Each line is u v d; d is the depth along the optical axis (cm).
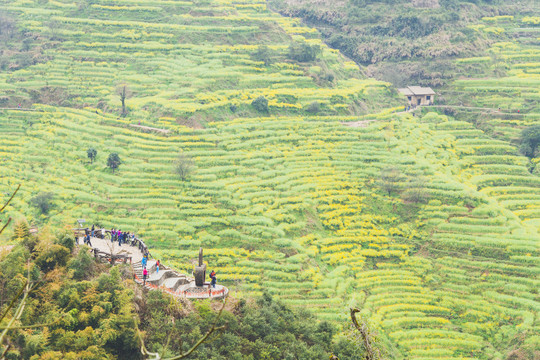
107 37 19938
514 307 10162
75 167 13612
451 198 13425
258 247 11350
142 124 15625
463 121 18100
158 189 12988
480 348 9181
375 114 17800
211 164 14100
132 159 14012
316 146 15325
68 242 5988
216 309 6278
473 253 11706
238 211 12369
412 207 13188
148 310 5847
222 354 5950
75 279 5712
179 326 5791
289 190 13362
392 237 12188
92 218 11775
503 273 11119
